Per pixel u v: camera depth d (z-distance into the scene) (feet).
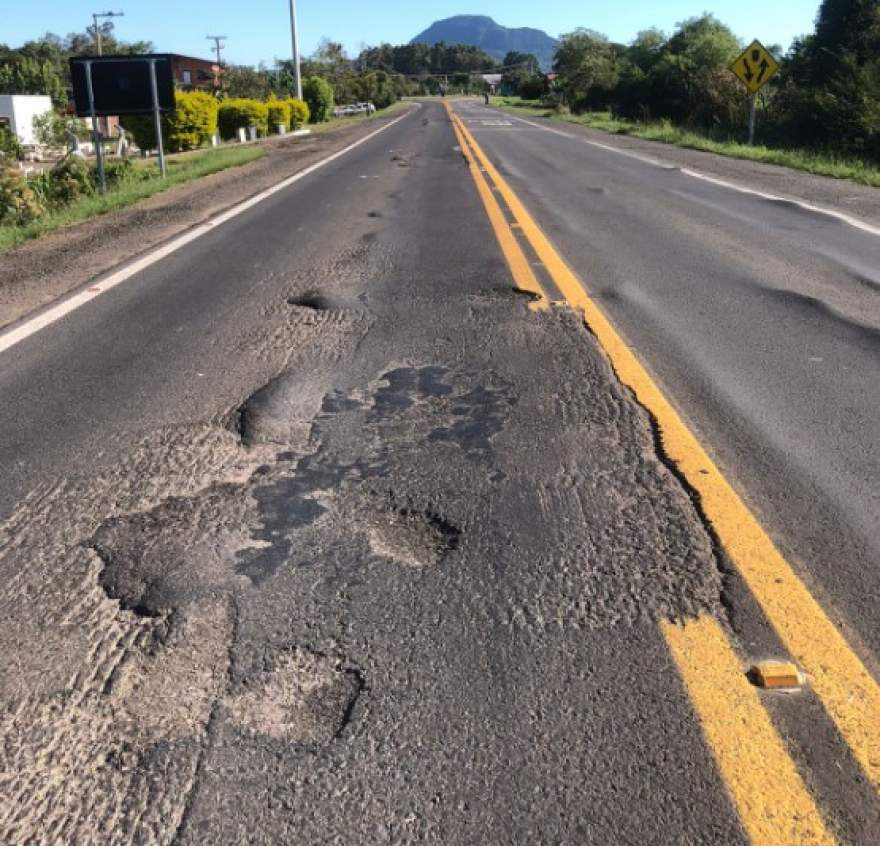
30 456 12.98
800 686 7.75
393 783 6.82
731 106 100.78
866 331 18.83
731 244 29.22
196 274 25.34
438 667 8.12
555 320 19.95
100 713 7.64
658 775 6.84
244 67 216.95
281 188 46.73
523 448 12.92
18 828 6.50
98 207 39.22
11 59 243.81
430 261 26.86
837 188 45.19
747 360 16.90
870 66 74.43
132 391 15.67
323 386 15.81
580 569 9.67
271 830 6.43
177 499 11.54
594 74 184.96
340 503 11.35
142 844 6.35
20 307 21.72
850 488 11.46
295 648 8.43
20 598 9.37
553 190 44.96
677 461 12.35
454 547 10.21
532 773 6.88
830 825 6.37
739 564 9.68
